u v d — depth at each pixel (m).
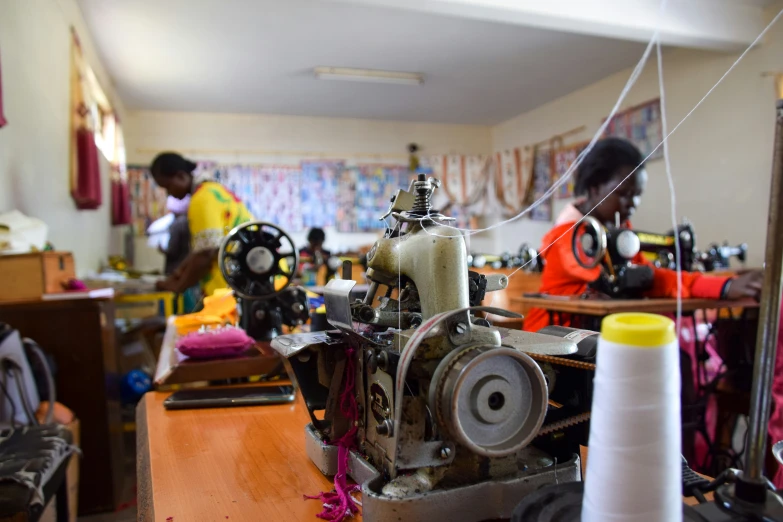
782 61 4.20
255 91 6.63
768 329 0.59
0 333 1.93
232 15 4.48
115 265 5.46
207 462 1.08
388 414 0.84
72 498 2.11
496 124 8.76
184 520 0.83
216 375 1.72
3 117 2.18
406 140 8.53
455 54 5.54
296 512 0.86
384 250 0.99
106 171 5.68
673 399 0.58
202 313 2.29
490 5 3.54
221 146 7.72
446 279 0.87
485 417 0.76
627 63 5.86
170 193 3.16
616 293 2.29
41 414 2.04
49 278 2.38
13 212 2.47
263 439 1.22
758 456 0.62
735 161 4.67
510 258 4.16
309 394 1.06
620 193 2.39
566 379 0.95
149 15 4.43
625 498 0.57
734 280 2.17
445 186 8.48
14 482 1.41
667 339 0.58
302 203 7.95
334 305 0.98
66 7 3.79
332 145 8.19
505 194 8.23
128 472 3.06
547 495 0.71
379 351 0.89
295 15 4.52
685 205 5.20
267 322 2.05
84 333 2.42
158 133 7.47
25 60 2.86
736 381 2.55
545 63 5.84
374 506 0.76
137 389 3.55
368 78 6.12
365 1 3.50
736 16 4.14
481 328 0.84
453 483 0.81
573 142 7.03
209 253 2.54
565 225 2.46
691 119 5.12
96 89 4.81
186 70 5.77
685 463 0.85
